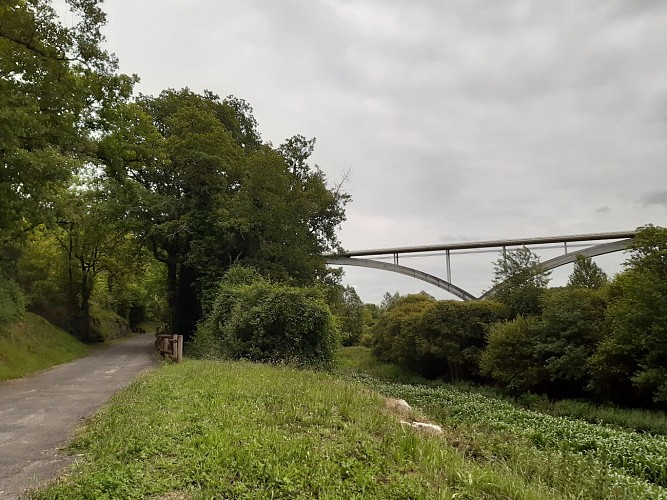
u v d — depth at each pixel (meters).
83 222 30.38
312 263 33.22
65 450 6.46
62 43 15.19
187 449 5.64
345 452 5.77
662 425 16.22
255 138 39.00
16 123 12.58
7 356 18.53
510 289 32.38
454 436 8.53
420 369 37.75
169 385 10.86
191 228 30.33
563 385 24.16
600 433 12.68
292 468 5.01
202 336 25.89
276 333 21.66
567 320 23.05
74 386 13.64
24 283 35.59
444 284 67.12
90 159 19.44
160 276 46.69
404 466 5.54
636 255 20.27
